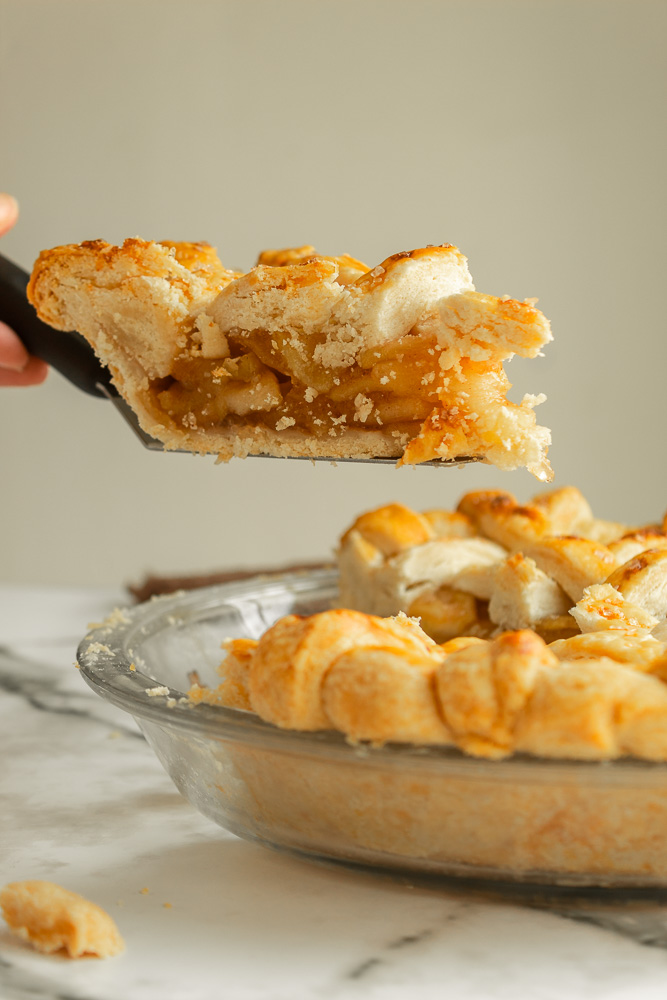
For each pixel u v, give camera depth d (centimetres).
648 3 104
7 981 39
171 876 43
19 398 126
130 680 44
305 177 115
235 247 117
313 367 47
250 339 48
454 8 109
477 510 57
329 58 112
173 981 39
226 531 124
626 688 38
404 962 39
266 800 41
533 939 40
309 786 40
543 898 40
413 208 113
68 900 40
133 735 52
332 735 40
